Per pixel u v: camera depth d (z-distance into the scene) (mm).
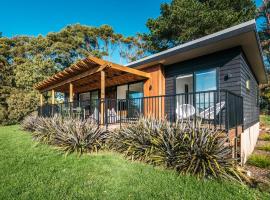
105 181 3223
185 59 7031
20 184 3086
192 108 5184
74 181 3221
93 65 6488
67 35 23281
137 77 8273
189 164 3449
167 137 3975
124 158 4461
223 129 4027
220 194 2771
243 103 5848
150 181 3203
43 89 11805
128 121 6246
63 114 7652
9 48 21906
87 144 5074
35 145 5906
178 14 16281
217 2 16578
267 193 2875
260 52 6324
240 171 3371
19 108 14078
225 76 5992
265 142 8578
